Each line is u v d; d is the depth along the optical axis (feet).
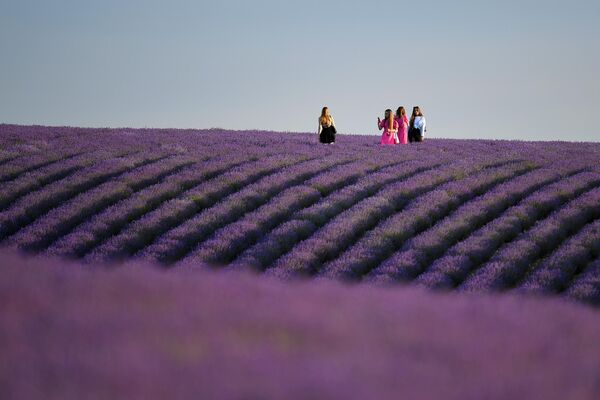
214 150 429.38
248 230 278.26
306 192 326.03
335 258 262.26
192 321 79.46
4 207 311.27
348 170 372.58
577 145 497.87
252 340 73.00
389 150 446.60
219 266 246.27
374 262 253.85
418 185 339.57
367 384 59.11
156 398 53.01
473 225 290.15
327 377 60.18
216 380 58.03
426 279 229.25
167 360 63.10
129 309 84.84
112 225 286.25
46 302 86.17
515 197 327.06
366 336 79.15
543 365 71.00
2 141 448.24
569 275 239.50
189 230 277.85
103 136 486.38
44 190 328.70
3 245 262.47
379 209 303.07
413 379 62.13
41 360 61.77
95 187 336.70
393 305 101.71
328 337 76.95
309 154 419.54
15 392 52.34
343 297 108.68
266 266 251.60
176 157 401.29
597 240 264.31
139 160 392.68
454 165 390.63
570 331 91.61
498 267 240.94
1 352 64.18
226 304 90.79
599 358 77.25
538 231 275.39
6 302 84.94
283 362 64.80
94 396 52.24
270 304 92.99
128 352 64.95
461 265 244.01
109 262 237.45
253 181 356.79
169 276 120.26
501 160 408.67
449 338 79.77
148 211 309.01
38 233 274.57
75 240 265.75
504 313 100.01
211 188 334.03
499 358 72.33
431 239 268.82
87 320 77.46
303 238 278.67
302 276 232.53
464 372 66.08
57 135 486.79
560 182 348.18
